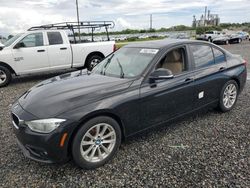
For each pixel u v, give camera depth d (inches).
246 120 181.6
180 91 155.3
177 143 149.6
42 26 366.3
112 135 130.4
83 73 170.6
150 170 123.1
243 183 111.4
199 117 188.2
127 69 154.1
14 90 298.2
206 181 113.4
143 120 142.0
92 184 114.2
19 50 323.0
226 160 129.9
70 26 372.2
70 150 120.2
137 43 185.0
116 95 130.1
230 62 193.2
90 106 120.5
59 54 350.6
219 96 185.9
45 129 114.2
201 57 174.2
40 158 120.3
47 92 133.9
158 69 141.6
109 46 391.5
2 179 118.6
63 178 119.1
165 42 168.9
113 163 130.3
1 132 169.8
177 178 116.1
